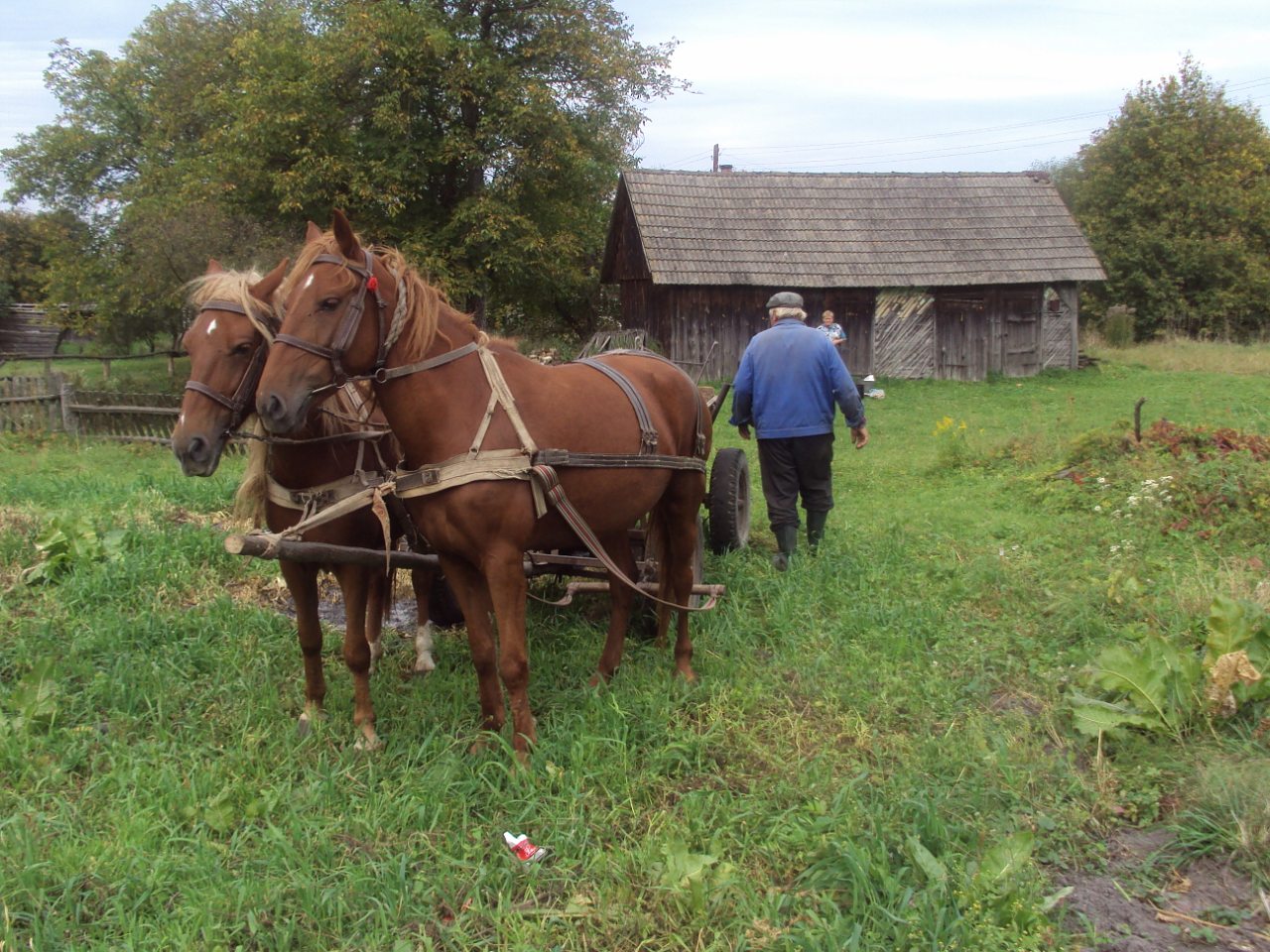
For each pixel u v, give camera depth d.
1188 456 8.38
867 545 7.16
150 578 6.02
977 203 23.97
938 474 10.58
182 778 3.87
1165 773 3.87
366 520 4.29
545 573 5.20
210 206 20.05
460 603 4.07
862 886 3.11
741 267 21.28
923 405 18.25
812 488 6.95
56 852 3.31
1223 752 3.94
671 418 4.95
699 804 3.69
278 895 3.13
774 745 4.24
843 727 4.36
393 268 3.80
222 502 7.96
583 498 4.18
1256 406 15.65
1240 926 3.05
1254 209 31.95
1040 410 16.69
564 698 4.62
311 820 3.55
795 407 6.63
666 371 5.06
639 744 4.18
